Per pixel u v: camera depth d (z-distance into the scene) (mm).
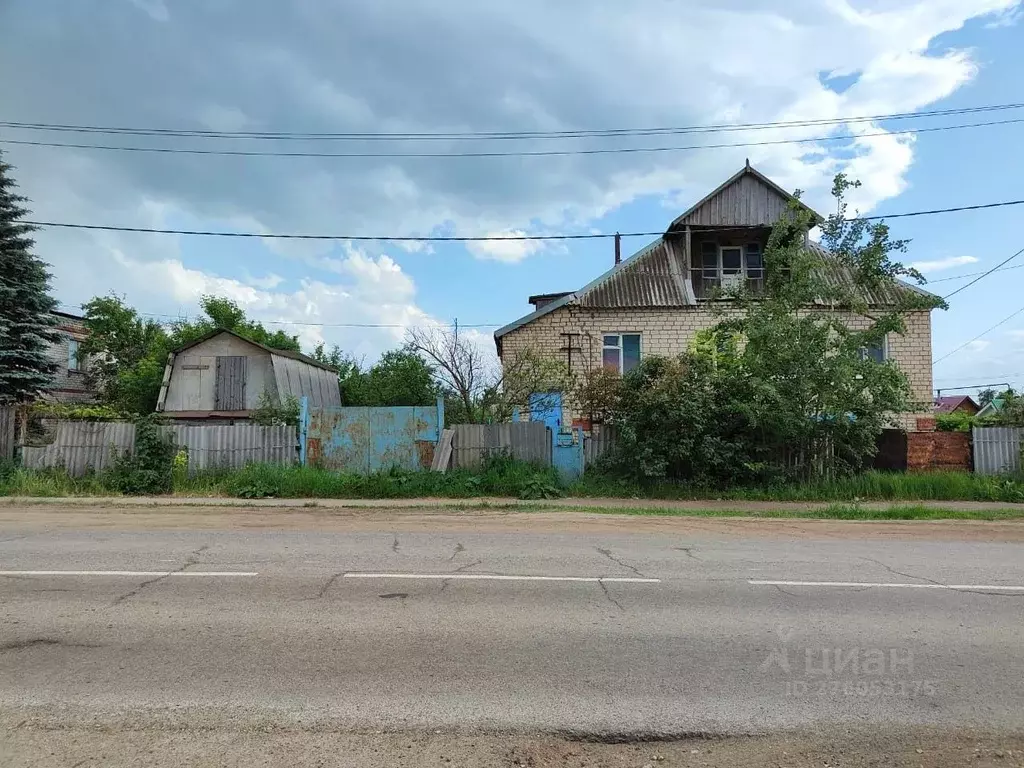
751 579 7250
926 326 21172
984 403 52375
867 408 15422
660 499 15242
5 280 19125
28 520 11633
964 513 13227
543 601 6250
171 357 24469
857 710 4090
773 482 15547
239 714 3924
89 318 34125
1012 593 6742
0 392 19141
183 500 14406
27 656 4766
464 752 3572
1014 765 3537
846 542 10000
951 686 4438
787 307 15820
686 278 22328
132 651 4863
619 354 21844
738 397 15805
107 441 16000
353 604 6062
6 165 19500
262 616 5676
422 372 25391
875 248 15289
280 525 11195
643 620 5711
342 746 3602
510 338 21859
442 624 5523
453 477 15562
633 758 3570
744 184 22828
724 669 4680
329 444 16438
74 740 3625
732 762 3545
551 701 4152
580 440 16500
